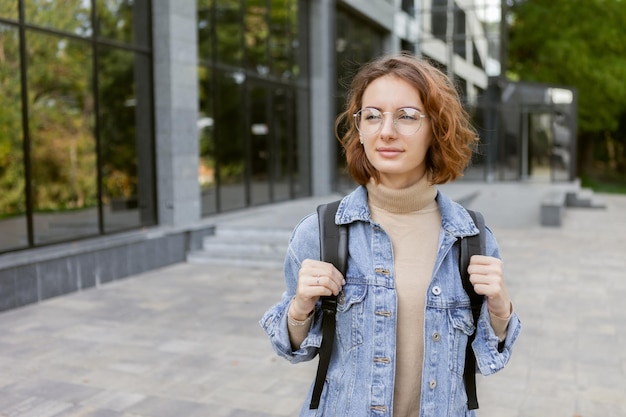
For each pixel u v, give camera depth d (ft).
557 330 22.24
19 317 23.99
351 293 5.65
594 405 15.49
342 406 5.66
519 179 83.05
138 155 35.96
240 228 37.88
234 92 46.62
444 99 5.59
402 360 5.66
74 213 31.40
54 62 30.27
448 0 83.51
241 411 15.12
